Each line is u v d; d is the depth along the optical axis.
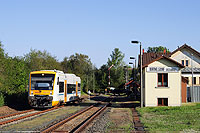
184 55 46.41
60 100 25.45
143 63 40.19
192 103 31.73
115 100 44.97
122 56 109.44
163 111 22.16
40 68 44.41
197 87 34.91
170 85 28.11
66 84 28.05
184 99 33.44
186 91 33.50
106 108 27.72
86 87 79.56
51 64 49.56
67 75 28.78
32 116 19.02
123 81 89.75
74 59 82.12
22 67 33.47
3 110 22.23
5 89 29.92
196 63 46.34
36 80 23.95
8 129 13.55
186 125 14.44
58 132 12.83
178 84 28.09
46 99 23.34
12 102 28.08
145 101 28.12
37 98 23.47
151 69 28.22
